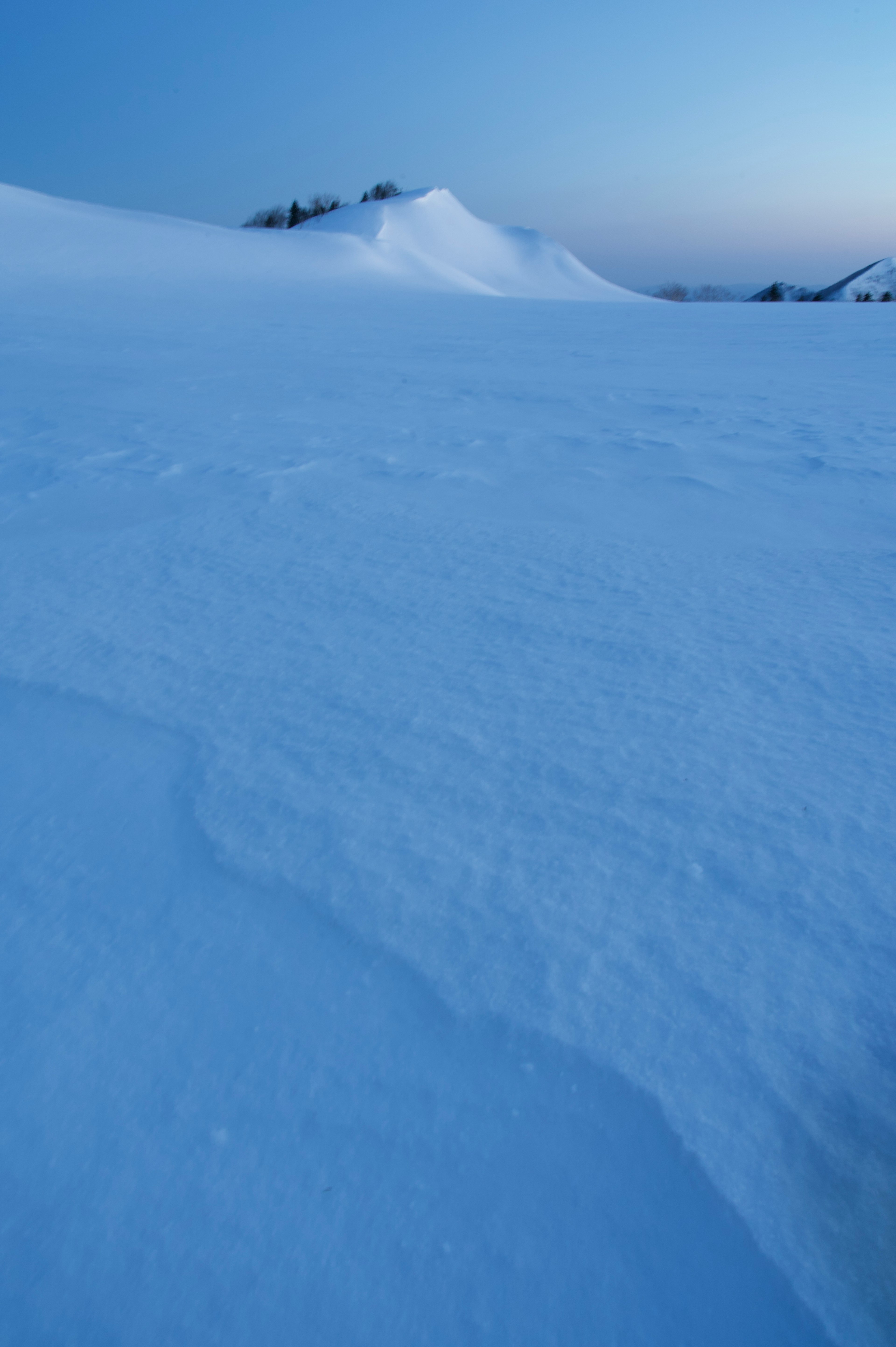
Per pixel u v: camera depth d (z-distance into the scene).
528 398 5.71
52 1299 0.71
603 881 1.15
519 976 1.00
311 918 1.10
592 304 23.91
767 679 1.69
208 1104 0.86
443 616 2.05
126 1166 0.81
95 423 4.61
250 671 1.77
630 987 0.99
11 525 2.83
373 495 3.16
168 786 1.38
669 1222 0.76
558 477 3.42
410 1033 0.94
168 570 2.40
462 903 1.11
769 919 1.08
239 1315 0.69
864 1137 0.82
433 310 18.22
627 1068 0.89
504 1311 0.69
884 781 1.34
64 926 1.10
